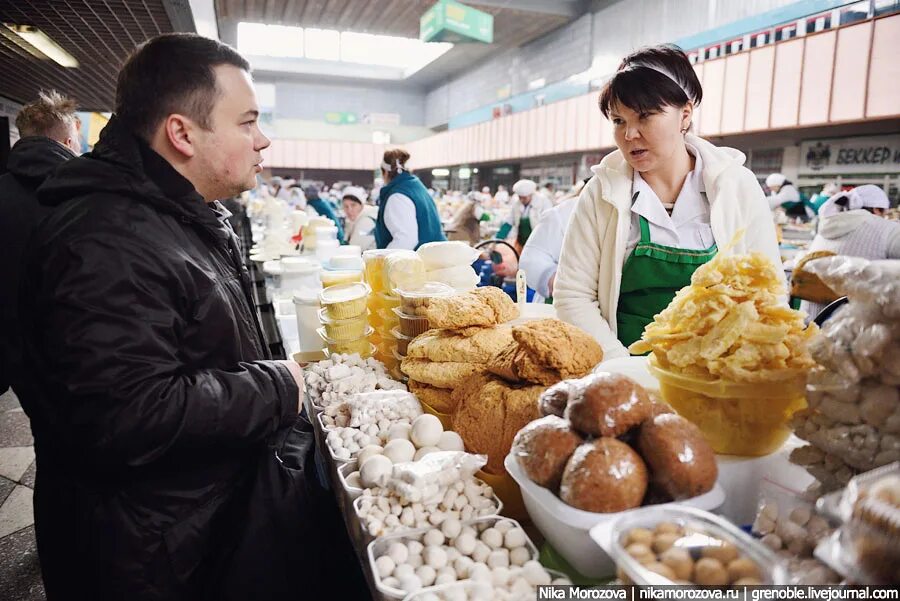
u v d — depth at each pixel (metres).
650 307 1.60
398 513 0.93
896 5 7.40
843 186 8.58
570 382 0.86
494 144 20.11
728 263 0.95
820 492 0.77
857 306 0.72
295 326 2.58
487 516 0.91
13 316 2.00
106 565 1.16
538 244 2.84
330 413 1.42
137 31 4.46
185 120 1.19
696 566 0.59
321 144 29.08
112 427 1.01
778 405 0.87
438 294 1.60
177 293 1.12
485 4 16.25
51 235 1.07
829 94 8.29
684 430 0.74
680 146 1.56
